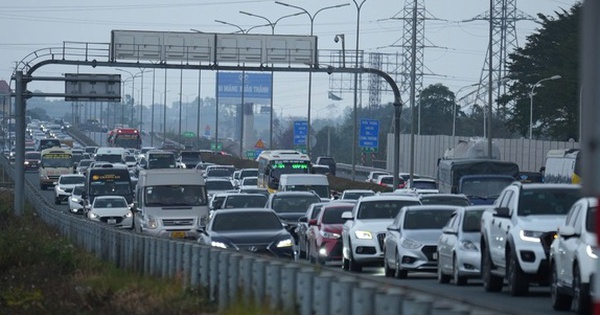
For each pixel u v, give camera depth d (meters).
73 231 113.25
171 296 56.19
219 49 155.62
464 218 69.69
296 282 42.41
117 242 84.62
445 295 30.38
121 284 63.53
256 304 45.94
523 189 60.47
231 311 47.47
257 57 155.75
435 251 75.81
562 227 51.97
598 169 18.47
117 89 145.75
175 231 114.88
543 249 57.00
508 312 25.36
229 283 51.72
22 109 144.00
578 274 47.59
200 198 117.00
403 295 30.97
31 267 82.94
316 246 93.38
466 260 67.25
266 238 80.25
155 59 153.75
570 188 60.22
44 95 144.12
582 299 47.16
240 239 80.00
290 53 155.50
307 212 106.12
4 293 63.16
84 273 76.06
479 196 125.12
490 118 161.25
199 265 58.41
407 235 76.75
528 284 58.53
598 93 18.42
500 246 61.12
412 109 172.00
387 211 87.69
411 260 75.88
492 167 148.38
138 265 75.69
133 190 171.00
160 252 68.88
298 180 151.00
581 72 18.70
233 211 84.88
